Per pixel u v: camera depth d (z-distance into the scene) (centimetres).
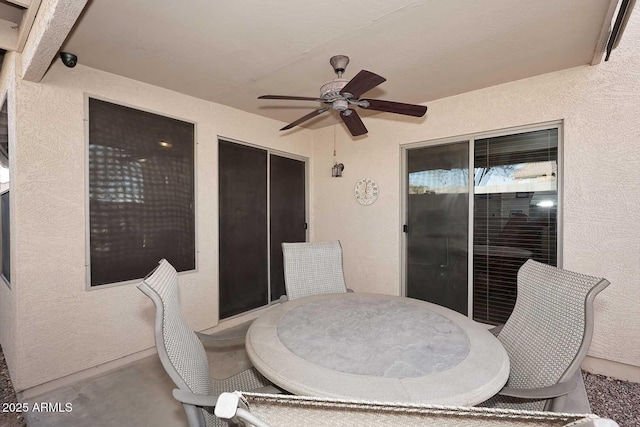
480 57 231
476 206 308
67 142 223
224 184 335
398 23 185
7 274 256
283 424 51
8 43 196
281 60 231
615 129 233
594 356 242
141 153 265
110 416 188
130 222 257
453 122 314
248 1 163
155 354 271
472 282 311
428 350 133
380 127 371
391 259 364
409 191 355
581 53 224
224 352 278
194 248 305
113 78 249
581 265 247
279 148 396
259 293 374
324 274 256
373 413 48
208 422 125
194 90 289
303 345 138
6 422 185
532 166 276
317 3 165
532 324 147
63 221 221
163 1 162
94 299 236
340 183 413
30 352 207
